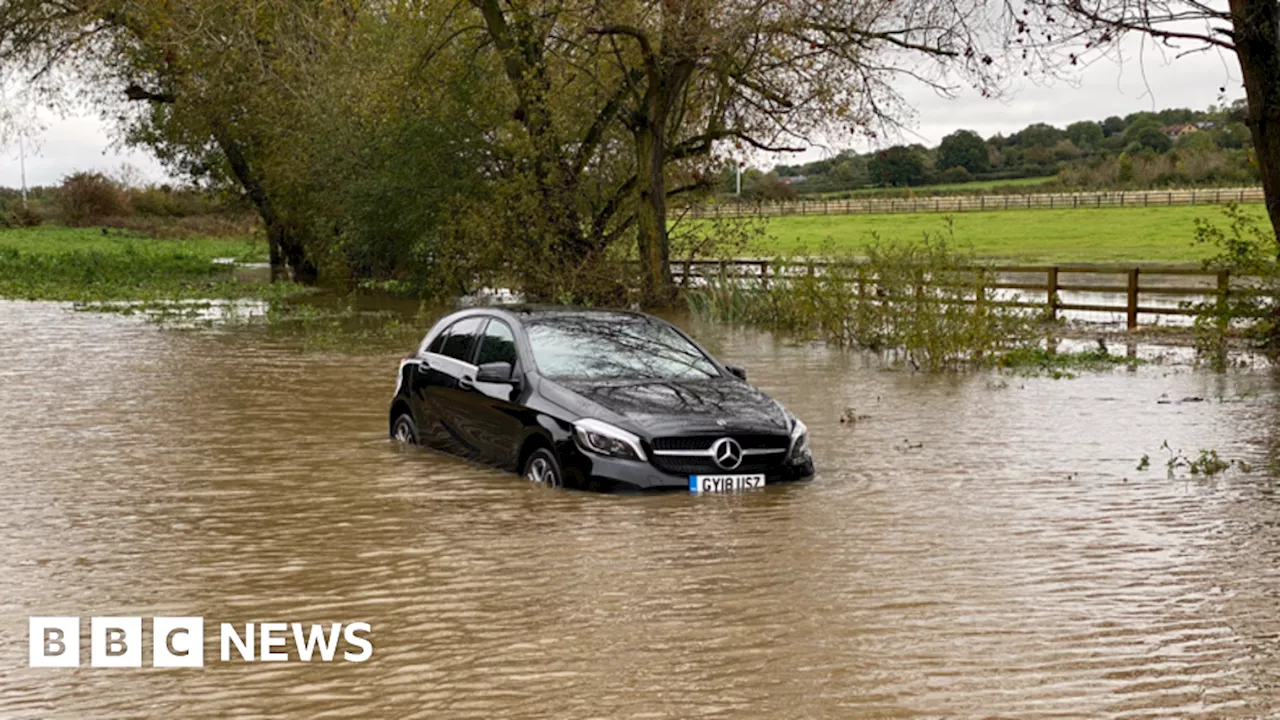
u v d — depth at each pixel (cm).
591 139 3541
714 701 535
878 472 1081
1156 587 714
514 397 1053
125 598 705
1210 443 1234
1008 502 954
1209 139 12038
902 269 2309
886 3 2228
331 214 4484
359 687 558
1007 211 10262
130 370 1925
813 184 13662
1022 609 671
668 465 976
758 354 2225
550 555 791
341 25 3972
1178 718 515
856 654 597
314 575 749
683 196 3650
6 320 3005
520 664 587
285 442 1251
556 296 3469
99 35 4559
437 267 3975
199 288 4419
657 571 752
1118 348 2234
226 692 554
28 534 865
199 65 4422
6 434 1312
